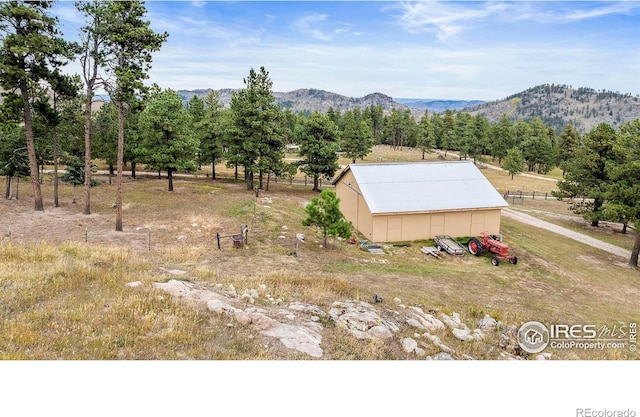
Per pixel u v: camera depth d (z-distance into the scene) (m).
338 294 15.43
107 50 25.25
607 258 29.64
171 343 9.37
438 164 34.19
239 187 46.72
